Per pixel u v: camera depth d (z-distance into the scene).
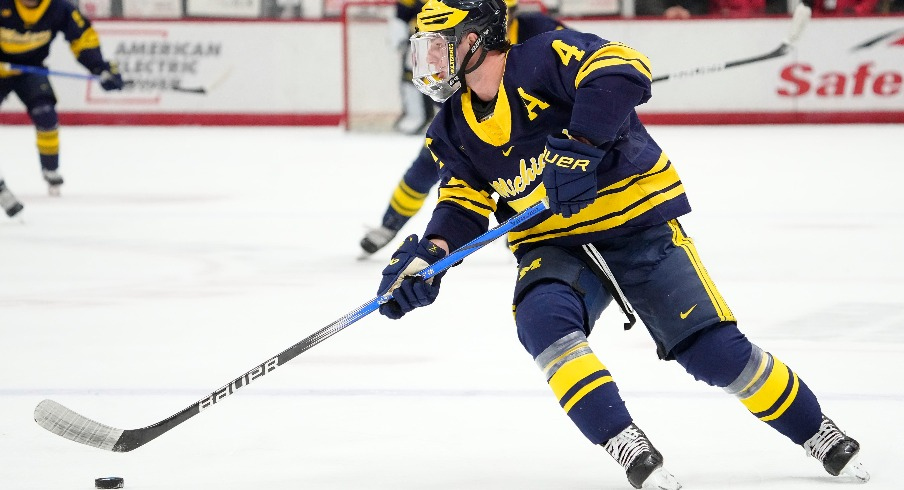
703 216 16.05
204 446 6.62
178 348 9.05
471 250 5.84
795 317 10.02
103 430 6.03
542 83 5.57
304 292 11.28
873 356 8.61
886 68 27.84
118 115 29.47
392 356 8.77
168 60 29.36
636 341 9.12
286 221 16.00
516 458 6.39
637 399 7.50
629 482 5.87
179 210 17.03
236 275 12.18
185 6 30.11
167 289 11.47
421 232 15.23
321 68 29.45
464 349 8.97
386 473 6.14
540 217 5.87
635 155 5.75
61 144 25.78
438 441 6.70
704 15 28.34
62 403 7.52
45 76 18.23
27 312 10.43
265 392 7.78
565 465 6.26
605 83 5.34
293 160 23.31
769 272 12.12
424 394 7.70
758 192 18.19
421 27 5.69
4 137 27.22
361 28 28.80
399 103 28.77
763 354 5.76
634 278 5.77
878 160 21.83
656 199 5.76
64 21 18.11
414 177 12.48
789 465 6.17
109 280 11.95
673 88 28.33
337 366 8.47
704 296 5.70
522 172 5.81
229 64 29.45
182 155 24.05
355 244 14.16
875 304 10.53
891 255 13.02
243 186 19.67
